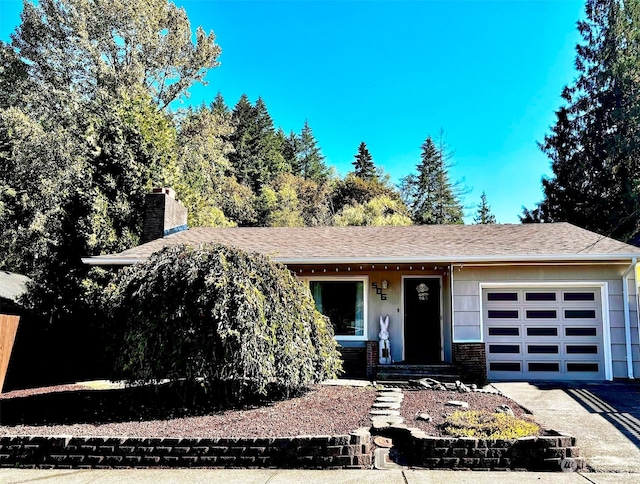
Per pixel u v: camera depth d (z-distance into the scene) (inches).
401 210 1556.3
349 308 519.8
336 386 390.9
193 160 1051.9
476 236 558.6
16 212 868.6
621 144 1008.2
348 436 226.1
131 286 328.5
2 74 1023.6
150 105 797.2
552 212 1146.0
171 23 1115.9
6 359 419.2
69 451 233.1
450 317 501.7
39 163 875.4
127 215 660.1
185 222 671.8
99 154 681.6
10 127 879.7
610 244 492.7
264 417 281.9
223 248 329.1
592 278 472.7
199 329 308.7
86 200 620.7
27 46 1037.2
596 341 471.2
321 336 366.3
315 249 517.3
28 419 300.0
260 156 1975.9
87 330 551.8
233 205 1450.5
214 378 309.7
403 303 519.5
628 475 207.6
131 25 1048.8
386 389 374.9
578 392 396.2
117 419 295.4
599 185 1075.9
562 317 477.4
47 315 564.1
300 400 330.0
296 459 223.9
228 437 234.7
